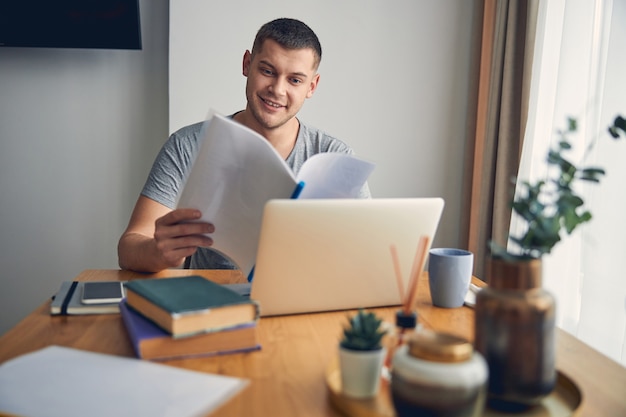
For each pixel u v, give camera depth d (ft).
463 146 9.85
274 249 3.40
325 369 2.82
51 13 8.78
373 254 3.65
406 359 2.17
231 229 3.97
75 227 9.57
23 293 9.61
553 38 7.80
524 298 2.36
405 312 2.69
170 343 2.86
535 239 2.41
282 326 3.46
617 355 6.49
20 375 2.57
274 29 5.90
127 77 9.41
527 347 2.35
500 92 8.62
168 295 3.07
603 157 6.56
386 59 9.55
